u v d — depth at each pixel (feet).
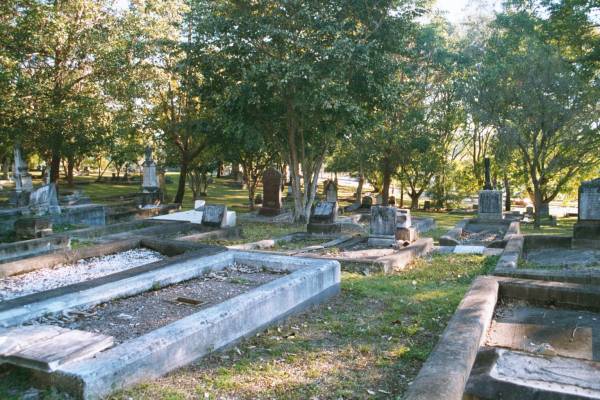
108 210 62.08
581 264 28.89
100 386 11.46
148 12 61.87
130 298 19.62
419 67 79.87
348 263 29.86
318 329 17.83
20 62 52.54
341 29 48.98
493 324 16.06
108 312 17.69
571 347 13.98
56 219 48.62
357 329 17.79
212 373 13.58
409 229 41.32
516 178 86.63
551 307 17.84
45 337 13.44
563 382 11.60
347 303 21.62
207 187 125.90
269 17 49.88
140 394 11.92
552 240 37.29
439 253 37.09
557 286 17.98
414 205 101.04
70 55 57.47
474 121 75.77
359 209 86.84
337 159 97.86
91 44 56.54
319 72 46.98
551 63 59.88
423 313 19.94
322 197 106.32
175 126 73.31
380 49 52.34
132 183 134.82
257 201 96.63
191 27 59.62
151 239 31.68
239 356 15.05
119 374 11.93
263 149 64.18
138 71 60.13
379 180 110.01
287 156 61.57
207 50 53.88
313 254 33.42
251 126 52.95
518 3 71.31
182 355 13.80
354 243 38.91
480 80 65.31
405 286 24.90
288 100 52.16
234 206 87.56
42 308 16.47
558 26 68.03
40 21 50.19
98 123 58.44
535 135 64.28
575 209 113.70
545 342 14.40
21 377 12.21
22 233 38.65
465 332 13.23
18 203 55.88
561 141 65.16
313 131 58.29
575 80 59.57
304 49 49.26
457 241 41.39
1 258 29.86
